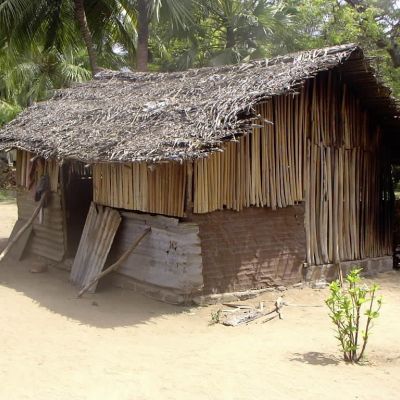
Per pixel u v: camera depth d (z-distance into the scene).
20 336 6.86
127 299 8.63
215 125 7.61
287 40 22.19
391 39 18.59
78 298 8.62
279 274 9.22
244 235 8.82
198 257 8.24
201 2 21.14
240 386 5.28
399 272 10.99
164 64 25.89
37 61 25.56
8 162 29.03
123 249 9.25
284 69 8.65
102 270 9.05
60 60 25.67
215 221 8.52
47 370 5.73
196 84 9.64
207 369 5.74
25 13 17.05
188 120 8.12
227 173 8.55
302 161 9.52
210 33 24.86
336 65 8.85
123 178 8.97
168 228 8.39
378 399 4.99
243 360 6.00
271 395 5.07
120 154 7.70
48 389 5.25
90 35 17.53
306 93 9.55
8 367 5.81
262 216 9.02
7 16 16.70
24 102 28.95
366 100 10.30
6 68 21.42
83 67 29.02
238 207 8.70
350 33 16.50
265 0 22.72
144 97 10.08
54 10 18.00
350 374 5.57
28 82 26.70
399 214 11.80
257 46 23.50
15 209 20.95
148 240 8.74
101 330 7.21
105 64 23.80
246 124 7.79
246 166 8.77
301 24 20.06
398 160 11.73
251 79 8.68
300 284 9.45
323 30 18.31
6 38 17.92
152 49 26.53
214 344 6.72
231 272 8.70
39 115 11.55
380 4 18.77
